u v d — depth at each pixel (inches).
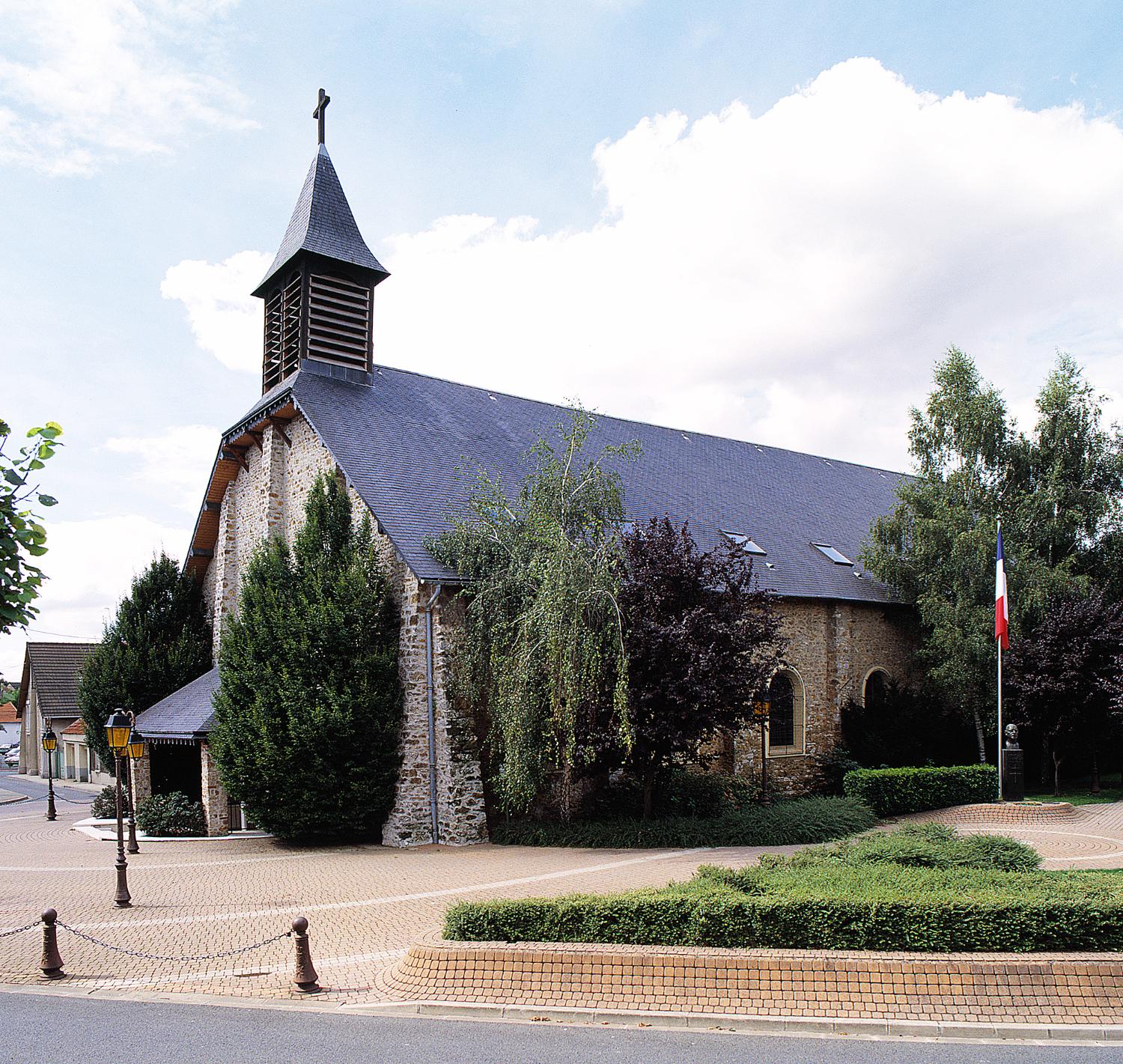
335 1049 253.6
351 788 647.8
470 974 301.1
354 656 669.3
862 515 1218.6
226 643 708.7
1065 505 1010.1
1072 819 729.6
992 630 893.8
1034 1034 259.6
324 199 910.4
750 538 983.6
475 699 657.6
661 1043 255.8
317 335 878.4
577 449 696.4
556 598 584.7
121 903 451.5
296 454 850.1
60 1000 308.7
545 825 660.1
